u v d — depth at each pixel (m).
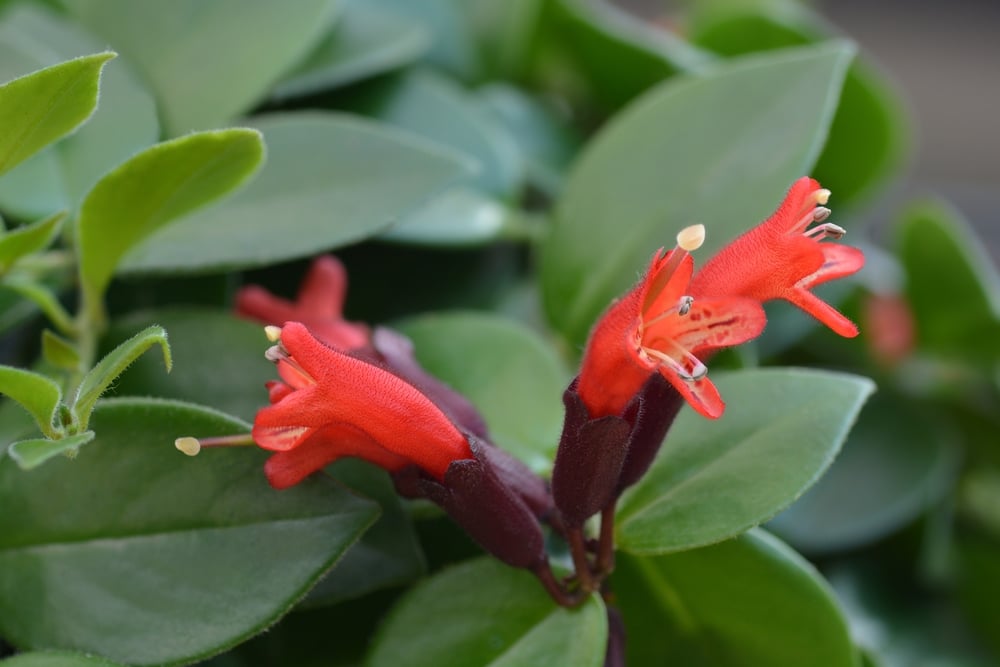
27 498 0.33
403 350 0.34
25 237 0.35
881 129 0.46
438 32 0.46
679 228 0.39
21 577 0.33
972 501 0.52
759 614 0.36
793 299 0.32
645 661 0.37
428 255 0.43
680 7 0.67
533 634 0.34
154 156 0.34
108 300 0.39
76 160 0.38
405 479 0.33
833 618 0.35
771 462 0.35
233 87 0.39
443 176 0.37
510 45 0.47
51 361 0.35
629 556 0.36
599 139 0.40
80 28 0.41
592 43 0.47
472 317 0.39
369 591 0.35
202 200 0.35
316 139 0.38
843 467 0.45
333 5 0.40
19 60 0.38
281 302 0.38
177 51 0.40
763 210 0.38
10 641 0.33
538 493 0.34
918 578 0.46
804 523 0.44
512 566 0.33
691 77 0.40
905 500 0.44
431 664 0.34
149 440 0.33
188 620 0.33
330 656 0.36
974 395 0.50
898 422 0.46
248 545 0.33
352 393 0.32
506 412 0.37
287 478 0.33
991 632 0.46
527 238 0.42
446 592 0.34
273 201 0.37
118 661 0.33
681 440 0.35
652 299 0.32
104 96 0.38
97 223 0.35
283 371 0.33
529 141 0.47
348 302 0.42
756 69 0.39
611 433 0.32
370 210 0.37
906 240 0.47
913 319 0.49
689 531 0.34
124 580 0.33
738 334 0.32
